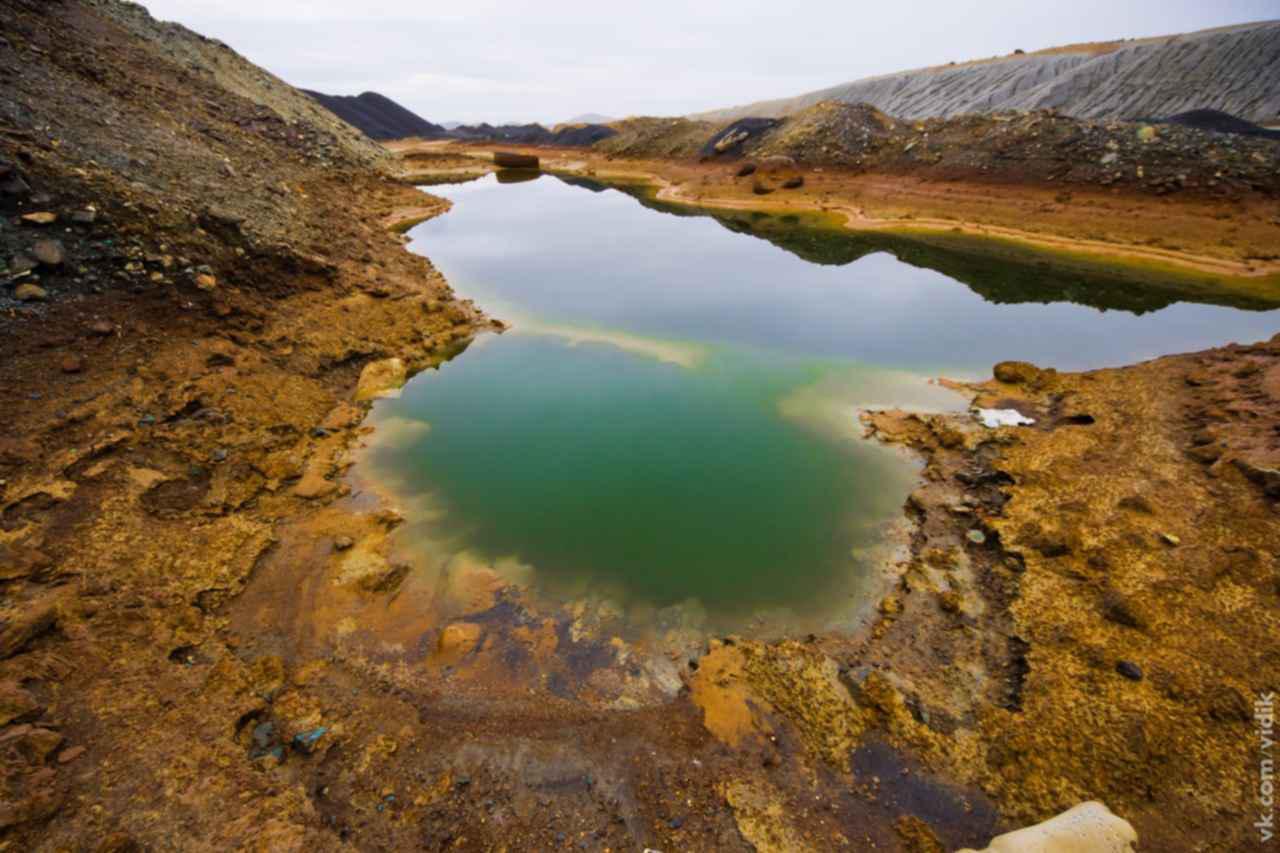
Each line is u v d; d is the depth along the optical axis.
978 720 6.99
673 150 56.09
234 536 9.67
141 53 30.11
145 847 5.32
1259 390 11.77
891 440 12.90
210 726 6.67
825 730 7.03
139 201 14.67
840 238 30.34
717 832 6.09
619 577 9.59
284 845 5.49
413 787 6.49
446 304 19.83
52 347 11.44
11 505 8.75
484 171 56.00
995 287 22.59
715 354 17.38
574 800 6.40
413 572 9.62
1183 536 8.85
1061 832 5.50
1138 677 6.98
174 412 11.52
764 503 11.21
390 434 13.43
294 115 38.53
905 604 8.83
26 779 5.61
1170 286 21.53
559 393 15.42
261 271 16.44
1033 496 10.39
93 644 7.25
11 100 15.91
